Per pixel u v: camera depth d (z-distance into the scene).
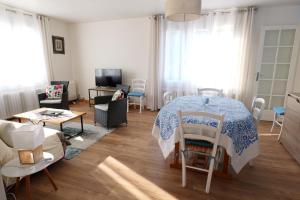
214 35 4.18
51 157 1.70
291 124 2.63
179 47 4.48
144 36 4.91
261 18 3.91
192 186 1.98
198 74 4.46
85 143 2.96
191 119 1.90
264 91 4.18
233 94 4.25
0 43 3.78
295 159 2.49
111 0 3.53
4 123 1.90
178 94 4.68
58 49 5.31
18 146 1.56
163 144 2.15
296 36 3.74
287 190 1.93
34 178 2.07
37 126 1.67
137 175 2.16
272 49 3.98
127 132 3.45
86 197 1.81
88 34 5.54
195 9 1.96
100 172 2.21
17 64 4.12
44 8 4.07
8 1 3.60
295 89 3.93
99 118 3.66
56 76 5.30
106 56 5.47
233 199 1.80
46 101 4.07
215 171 2.14
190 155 2.41
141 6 3.91
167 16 2.12
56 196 1.81
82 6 3.92
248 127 1.89
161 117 2.24
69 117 3.00
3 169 1.51
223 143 1.79
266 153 2.69
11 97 4.07
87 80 5.88
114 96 3.74
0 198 0.99
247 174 2.19
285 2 3.53
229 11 3.99
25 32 4.23
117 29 5.18
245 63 4.02
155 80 4.84
